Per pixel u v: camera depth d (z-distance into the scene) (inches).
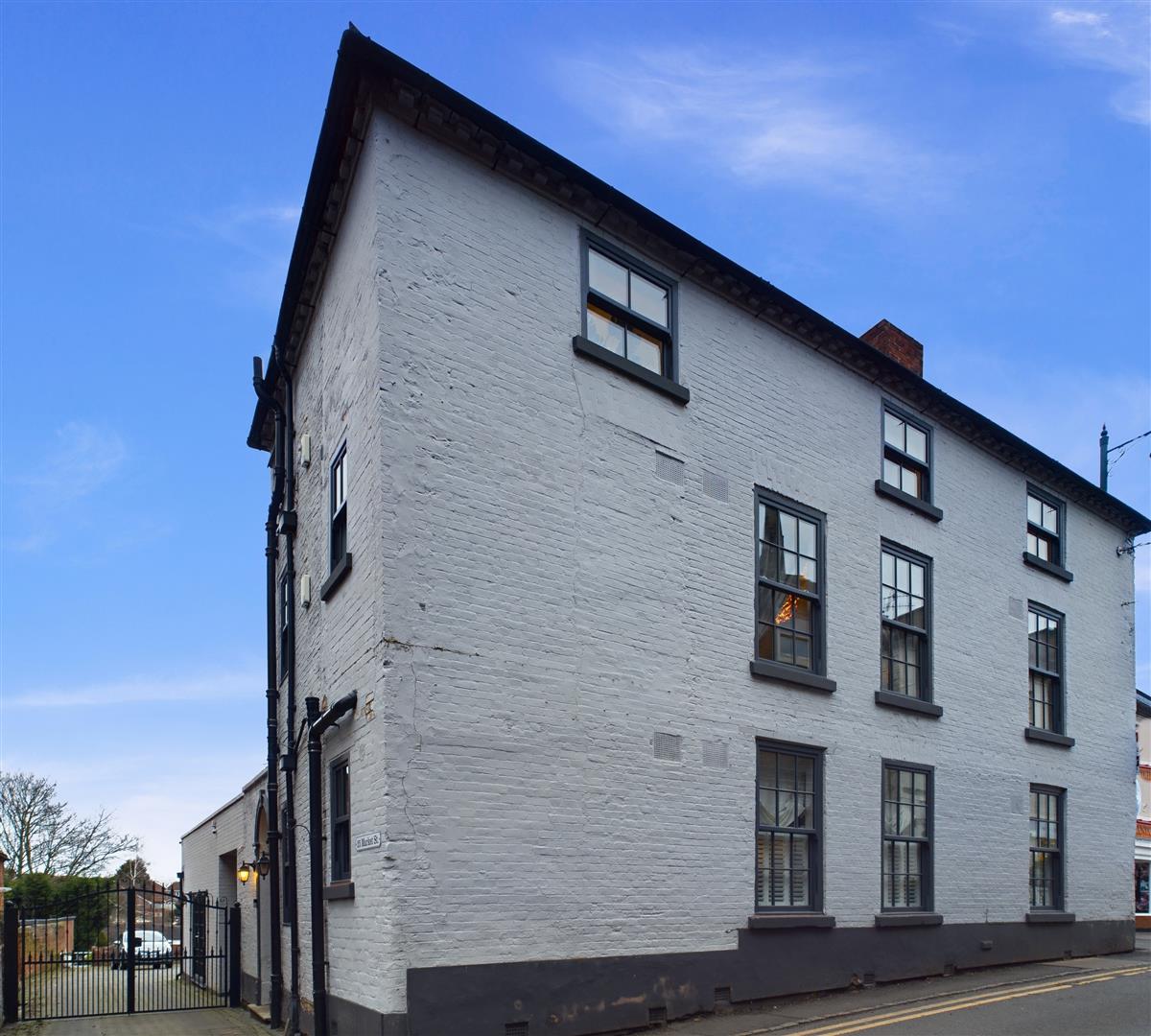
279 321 553.6
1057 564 770.2
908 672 609.3
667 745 451.8
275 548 609.9
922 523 636.7
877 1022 418.6
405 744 367.2
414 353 399.9
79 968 1042.1
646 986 418.0
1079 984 539.2
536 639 414.0
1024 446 716.7
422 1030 347.9
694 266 511.8
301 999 480.4
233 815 773.9
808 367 573.3
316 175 441.4
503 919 378.6
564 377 446.9
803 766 525.3
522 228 445.4
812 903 513.0
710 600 487.2
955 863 608.7
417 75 399.2
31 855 2112.5
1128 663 829.8
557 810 405.1
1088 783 753.0
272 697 593.9
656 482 475.8
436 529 392.8
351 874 406.9
